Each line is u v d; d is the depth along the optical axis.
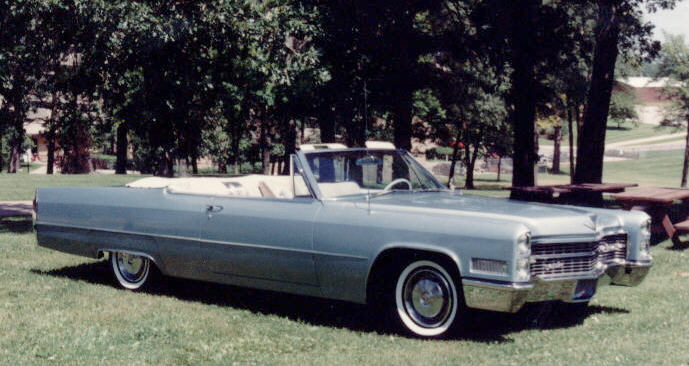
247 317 6.85
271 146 45.44
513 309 5.60
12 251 10.61
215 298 7.73
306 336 6.18
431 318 6.11
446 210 6.04
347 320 6.78
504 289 5.56
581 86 34.56
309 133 54.44
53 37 14.23
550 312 7.04
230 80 14.70
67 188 8.38
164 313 6.93
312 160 6.76
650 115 111.06
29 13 13.55
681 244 11.94
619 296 7.80
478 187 47.97
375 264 6.30
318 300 7.68
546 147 87.69
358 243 6.23
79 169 44.72
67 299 7.49
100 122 15.37
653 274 9.17
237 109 16.75
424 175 7.44
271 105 20.48
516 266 5.57
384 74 21.47
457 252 5.79
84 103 15.41
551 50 20.56
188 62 13.82
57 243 8.41
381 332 6.34
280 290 6.83
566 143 94.06
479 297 5.70
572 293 6.07
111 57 13.72
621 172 64.44
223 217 7.04
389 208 6.21
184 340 6.02
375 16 20.66
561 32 20.95
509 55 20.50
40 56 14.48
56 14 13.38
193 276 7.43
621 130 106.31
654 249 11.39
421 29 23.33
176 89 13.75
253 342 5.97
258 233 6.80
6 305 7.14
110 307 7.16
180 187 7.68
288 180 8.49
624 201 12.06
